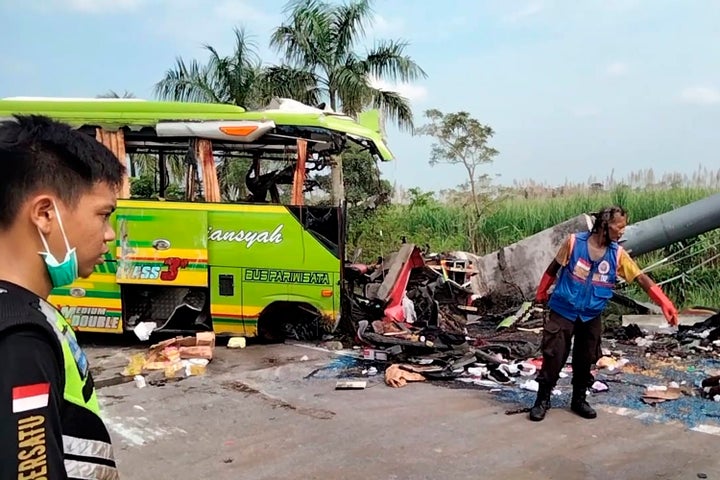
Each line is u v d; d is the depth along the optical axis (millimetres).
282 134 8203
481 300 11242
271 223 7969
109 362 7387
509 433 5070
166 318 8266
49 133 1377
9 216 1311
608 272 5191
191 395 6102
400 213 20734
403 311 8680
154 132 8141
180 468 4430
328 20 17016
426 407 5738
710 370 7031
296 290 7988
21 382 1135
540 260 10961
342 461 4523
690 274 14164
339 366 7148
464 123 20078
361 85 16750
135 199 8016
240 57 16703
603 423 5309
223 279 8008
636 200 17641
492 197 20047
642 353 7867
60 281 1402
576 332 5398
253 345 8188
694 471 4344
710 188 16891
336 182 8656
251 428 5203
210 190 8086
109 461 1398
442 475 4281
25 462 1115
